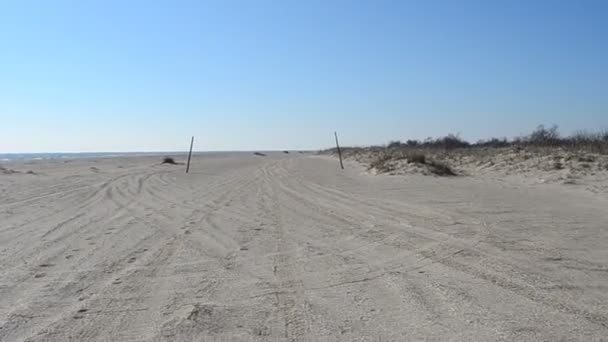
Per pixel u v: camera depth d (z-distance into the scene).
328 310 6.00
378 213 14.21
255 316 5.83
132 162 63.12
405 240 10.14
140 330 5.45
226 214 14.91
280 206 16.64
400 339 5.04
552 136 42.19
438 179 25.31
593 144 30.52
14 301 6.57
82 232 11.90
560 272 7.32
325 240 10.52
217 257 9.08
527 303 5.99
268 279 7.50
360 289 6.86
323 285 7.11
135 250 9.77
